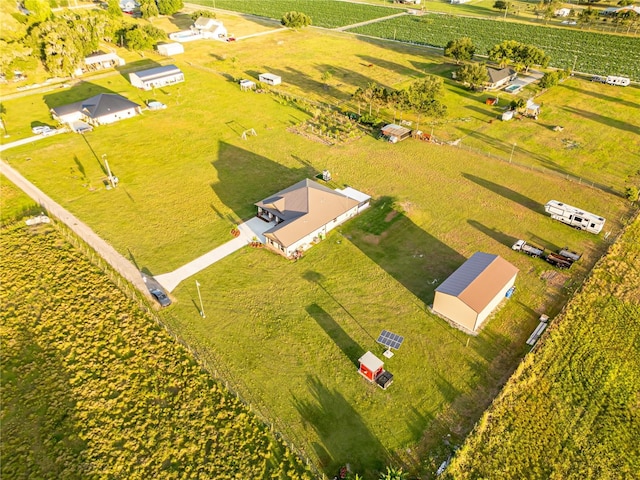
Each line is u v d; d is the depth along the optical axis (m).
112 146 76.31
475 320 42.62
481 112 88.38
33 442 34.47
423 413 36.59
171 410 36.75
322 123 84.31
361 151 75.12
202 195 64.06
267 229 57.41
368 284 49.19
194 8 180.00
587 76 104.81
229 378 39.34
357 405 37.28
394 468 32.81
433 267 51.38
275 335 43.34
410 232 56.88
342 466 32.97
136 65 112.81
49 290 47.97
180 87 99.94
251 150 75.50
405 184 66.25
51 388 38.31
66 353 41.38
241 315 45.47
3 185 65.62
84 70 108.19
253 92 97.94
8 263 51.31
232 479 32.28
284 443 34.44
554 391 37.97
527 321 44.69
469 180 66.94
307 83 103.00
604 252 53.22
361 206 60.88
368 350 41.91
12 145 76.06
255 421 36.00
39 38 102.25
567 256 51.75
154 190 65.12
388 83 102.19
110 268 51.16
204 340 42.88
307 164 71.44
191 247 54.56
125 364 40.44
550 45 129.50
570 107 89.62
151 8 151.38
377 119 83.50
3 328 43.59
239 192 64.62
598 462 33.09
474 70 95.62
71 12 132.12
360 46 130.38
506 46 105.31
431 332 43.59
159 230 57.25
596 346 41.84
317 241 55.47
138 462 33.25
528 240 55.34
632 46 126.31
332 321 44.78
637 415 36.28
